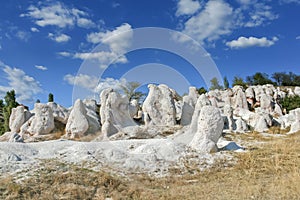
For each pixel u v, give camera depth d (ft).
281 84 256.32
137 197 27.66
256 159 39.93
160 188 31.17
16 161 35.01
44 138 63.00
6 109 105.09
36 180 29.30
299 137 62.39
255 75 243.81
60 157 38.68
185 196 27.12
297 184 27.04
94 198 27.07
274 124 91.81
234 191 27.20
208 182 32.55
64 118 71.00
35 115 67.26
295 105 139.03
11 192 26.35
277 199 24.22
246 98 119.65
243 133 72.59
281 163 37.42
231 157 41.68
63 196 26.63
